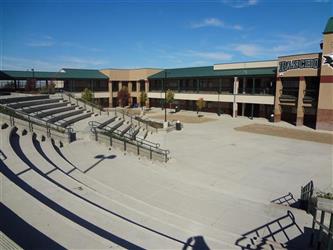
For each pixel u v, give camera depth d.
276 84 42.69
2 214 7.22
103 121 27.17
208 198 12.93
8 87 49.59
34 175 10.73
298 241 9.32
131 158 18.23
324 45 35.34
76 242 6.12
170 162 19.83
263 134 33.12
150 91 65.69
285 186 15.73
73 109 30.56
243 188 15.20
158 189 13.43
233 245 8.12
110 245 6.07
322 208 8.93
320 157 22.48
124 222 7.96
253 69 49.19
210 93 52.59
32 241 6.09
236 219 10.93
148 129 33.81
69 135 19.03
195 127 38.09
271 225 10.49
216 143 27.56
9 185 9.01
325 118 35.97
